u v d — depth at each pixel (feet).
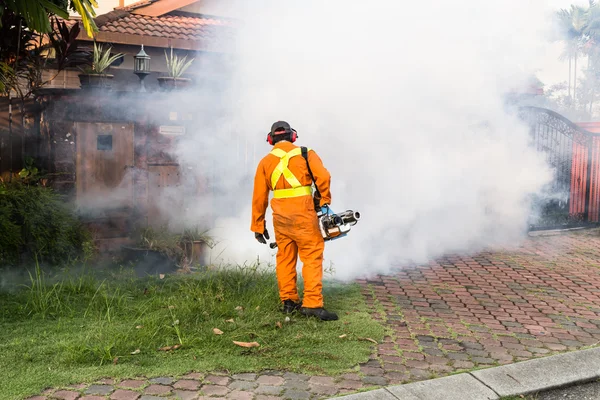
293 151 16.35
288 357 13.44
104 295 17.03
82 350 12.96
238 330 15.03
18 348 13.42
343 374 12.67
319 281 16.28
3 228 19.47
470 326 16.39
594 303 19.13
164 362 12.93
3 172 22.07
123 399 11.12
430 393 11.78
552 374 12.94
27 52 23.26
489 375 12.71
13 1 18.90
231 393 11.53
